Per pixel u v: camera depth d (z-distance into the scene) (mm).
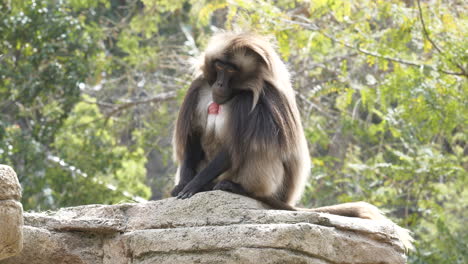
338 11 23625
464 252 27125
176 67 33844
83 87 32969
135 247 11859
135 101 33219
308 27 24109
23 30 27906
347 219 11828
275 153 13070
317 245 11016
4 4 28219
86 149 30984
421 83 23562
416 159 26000
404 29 23906
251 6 23438
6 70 27797
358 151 29734
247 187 13102
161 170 42219
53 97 30312
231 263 11055
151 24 33625
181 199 12461
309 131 28891
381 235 11859
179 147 14148
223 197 12070
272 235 10914
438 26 23266
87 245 12547
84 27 31453
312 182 28375
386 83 24547
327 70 32344
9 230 9953
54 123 29391
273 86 13570
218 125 13633
